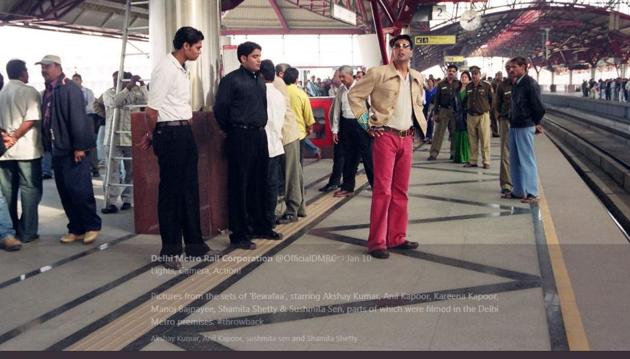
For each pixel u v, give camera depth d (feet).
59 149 19.79
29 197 20.67
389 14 91.56
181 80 17.33
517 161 26.25
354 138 28.40
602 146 58.13
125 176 26.30
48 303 14.46
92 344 11.93
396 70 17.74
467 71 40.06
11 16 63.21
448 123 42.80
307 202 27.30
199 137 20.31
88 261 18.08
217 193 21.13
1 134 19.47
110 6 70.33
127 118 25.95
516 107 25.67
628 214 24.89
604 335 11.84
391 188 18.49
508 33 306.96
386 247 18.34
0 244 19.70
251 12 109.09
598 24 258.37
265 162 19.61
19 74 20.52
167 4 21.08
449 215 23.58
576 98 146.61
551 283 15.02
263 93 19.19
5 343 12.09
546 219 22.35
